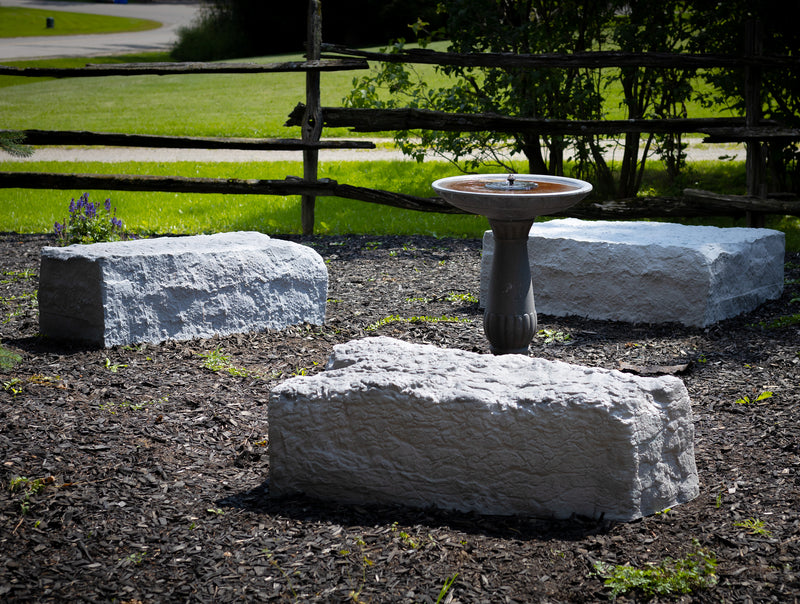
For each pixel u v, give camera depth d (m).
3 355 4.25
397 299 7.27
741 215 9.06
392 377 3.62
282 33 41.53
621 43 10.65
